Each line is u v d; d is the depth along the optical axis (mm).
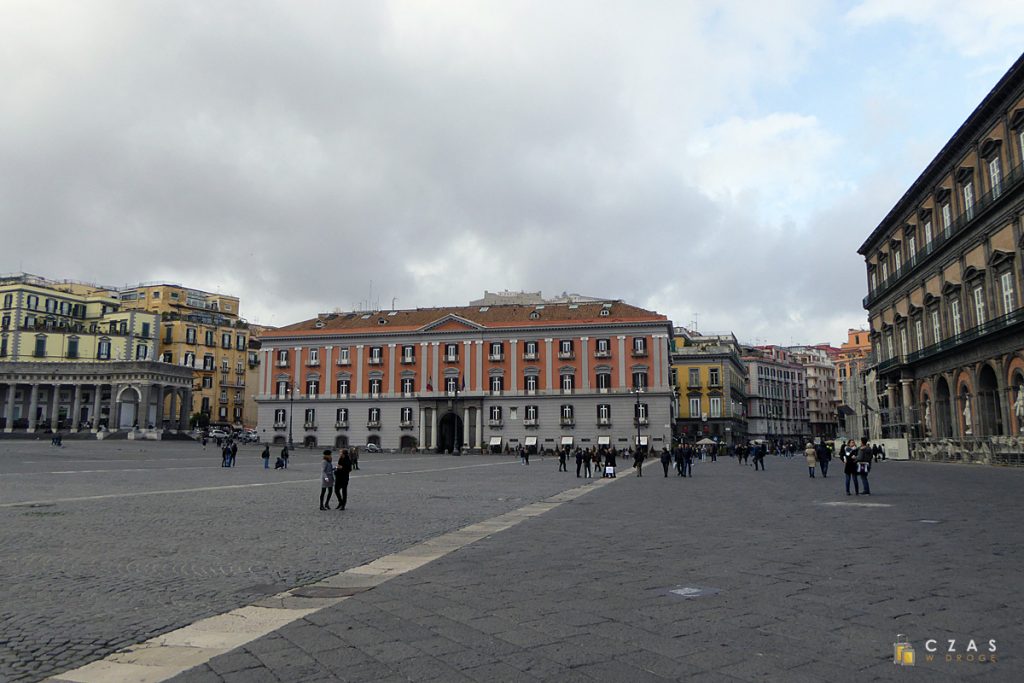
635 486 31906
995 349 48375
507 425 92188
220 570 10922
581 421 90375
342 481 20531
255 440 99500
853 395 115812
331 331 98688
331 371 98375
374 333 97500
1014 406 46562
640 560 11484
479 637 7172
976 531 14539
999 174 47531
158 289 124438
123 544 13383
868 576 9914
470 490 28938
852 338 168375
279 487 29109
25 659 6633
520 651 6695
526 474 43125
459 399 93438
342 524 16906
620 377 90062
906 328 68500
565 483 34156
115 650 6914
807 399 176250
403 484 32656
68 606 8641
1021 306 44500
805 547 12602
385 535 14945
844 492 26359
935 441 57219
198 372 117875
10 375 95188
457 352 94812
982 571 10211
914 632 7152
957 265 55031
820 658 6391
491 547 13156
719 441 103688
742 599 8617
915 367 66000
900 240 69562
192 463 51469
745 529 15383
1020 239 44531
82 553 12336
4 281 121312
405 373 96125
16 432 90312
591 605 8422
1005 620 7562
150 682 6016
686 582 9664
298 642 7090
